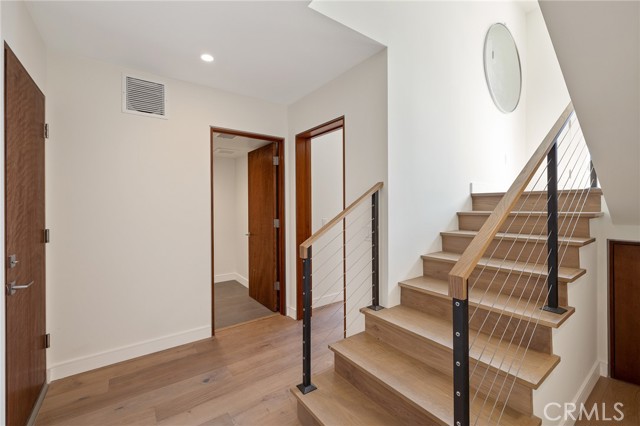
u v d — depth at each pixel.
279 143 3.31
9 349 1.39
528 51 3.74
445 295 1.89
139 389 1.99
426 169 2.39
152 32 1.93
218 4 1.67
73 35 1.94
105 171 2.27
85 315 2.19
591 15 1.12
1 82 1.28
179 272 2.61
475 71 2.89
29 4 1.63
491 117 3.07
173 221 2.58
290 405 1.84
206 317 2.76
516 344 1.58
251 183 3.94
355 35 1.98
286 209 3.34
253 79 2.63
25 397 1.60
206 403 1.86
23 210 1.58
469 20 2.85
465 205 2.75
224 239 4.93
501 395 1.38
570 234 2.12
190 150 2.67
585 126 1.54
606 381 2.15
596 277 2.17
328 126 2.76
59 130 2.09
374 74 2.22
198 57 2.25
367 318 2.10
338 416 1.53
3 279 1.27
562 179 3.38
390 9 2.14
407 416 1.47
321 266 3.63
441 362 1.63
